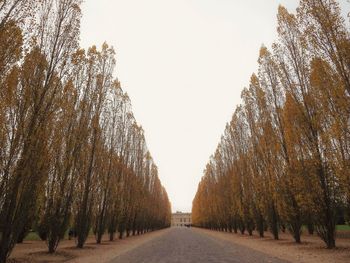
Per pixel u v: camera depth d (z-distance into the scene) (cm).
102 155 2628
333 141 1594
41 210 1812
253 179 3262
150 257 1634
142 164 5056
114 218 3322
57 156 1823
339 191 1753
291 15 2241
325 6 1705
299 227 2334
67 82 1650
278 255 1617
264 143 2819
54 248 1828
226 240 3123
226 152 4944
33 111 1391
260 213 3419
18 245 2494
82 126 2053
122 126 3484
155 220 7531
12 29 1254
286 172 2284
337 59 1592
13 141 1308
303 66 2061
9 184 1278
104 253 1886
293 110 2042
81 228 2288
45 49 1550
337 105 1569
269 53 2889
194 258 1556
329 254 1556
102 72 2559
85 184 2341
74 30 1669
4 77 1248
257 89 3167
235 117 4131
